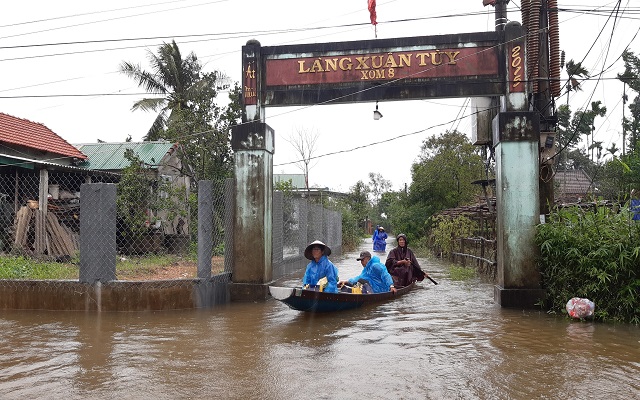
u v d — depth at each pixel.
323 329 7.36
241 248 9.91
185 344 6.43
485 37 9.30
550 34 10.00
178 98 24.22
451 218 20.02
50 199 15.53
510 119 9.01
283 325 7.64
